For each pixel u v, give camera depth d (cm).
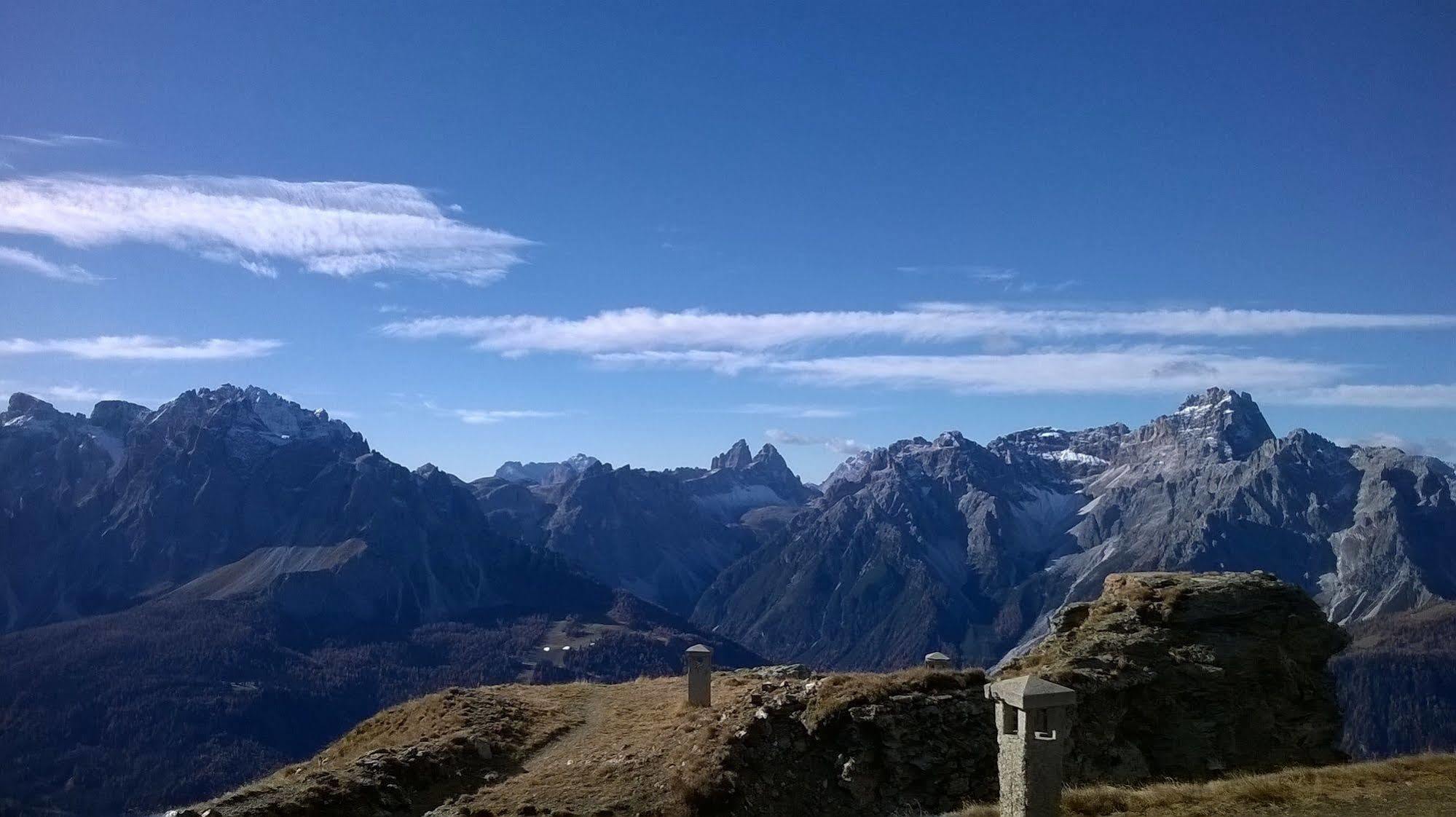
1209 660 4978
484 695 6444
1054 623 5588
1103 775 4512
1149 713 4816
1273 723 4909
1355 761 4962
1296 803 3334
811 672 6650
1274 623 5219
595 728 5628
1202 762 4706
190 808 4259
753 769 4434
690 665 5494
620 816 4125
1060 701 2867
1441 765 3644
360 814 4312
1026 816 2834
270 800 4200
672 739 4831
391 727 6131
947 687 4872
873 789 4450
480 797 4503
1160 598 5369
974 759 4500
